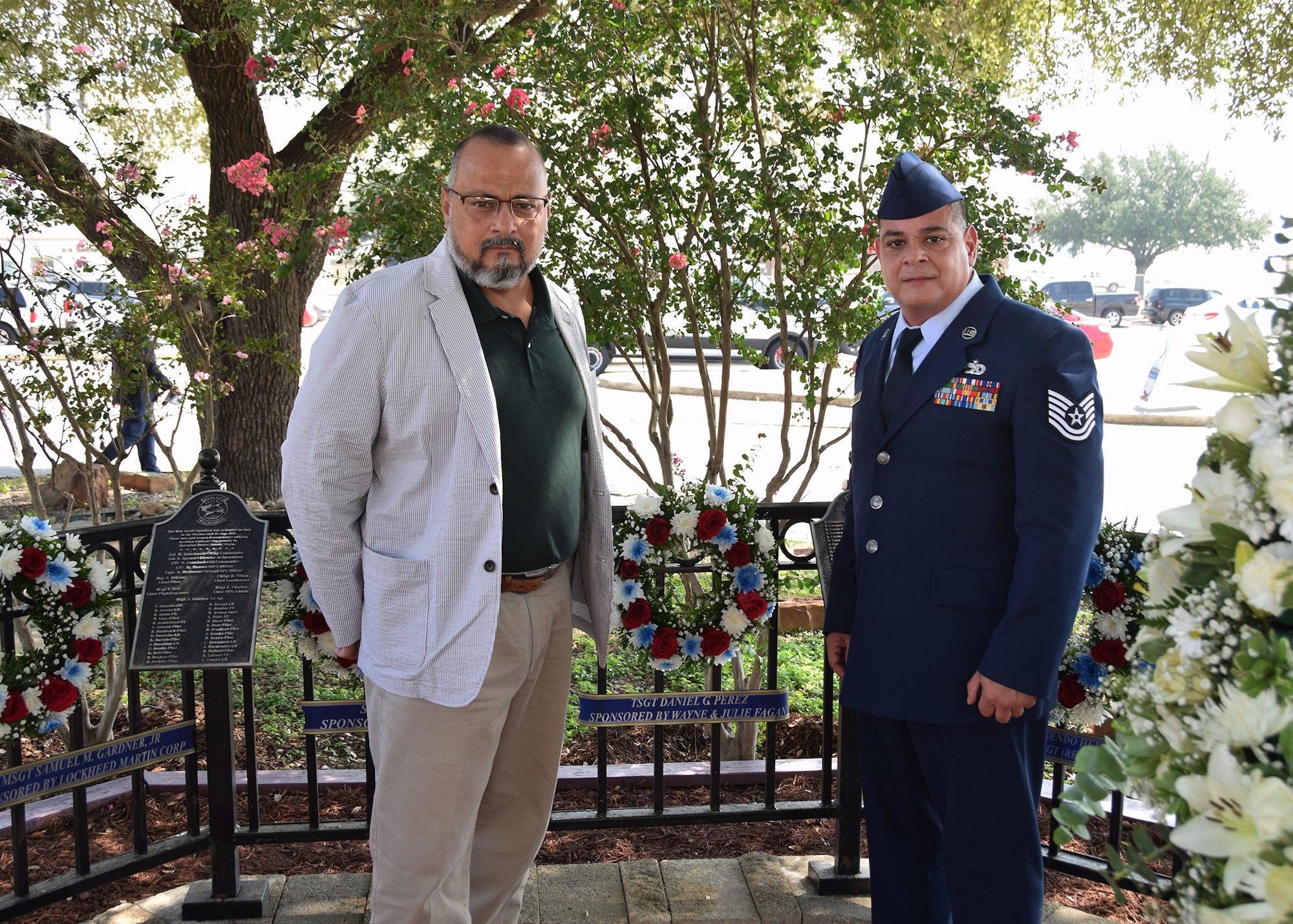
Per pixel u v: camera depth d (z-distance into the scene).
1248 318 1.21
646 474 4.10
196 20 6.56
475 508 2.03
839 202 3.81
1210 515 1.22
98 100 8.12
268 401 7.67
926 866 2.35
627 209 3.83
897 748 2.29
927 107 3.61
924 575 2.12
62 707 2.38
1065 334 2.05
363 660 2.11
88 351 5.16
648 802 3.39
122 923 2.55
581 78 3.66
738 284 3.88
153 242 5.99
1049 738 2.64
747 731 3.66
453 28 4.00
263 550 2.52
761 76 3.91
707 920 2.61
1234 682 1.17
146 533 2.63
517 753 2.37
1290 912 0.98
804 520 2.87
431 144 4.13
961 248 2.16
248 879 2.69
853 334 3.78
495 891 2.41
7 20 6.95
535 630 2.19
